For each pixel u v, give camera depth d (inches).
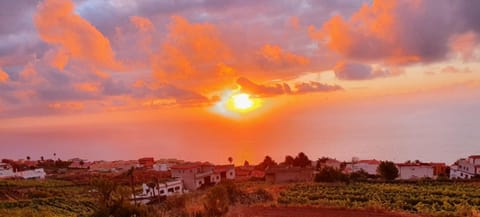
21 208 2704.2
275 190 2400.3
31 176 5246.1
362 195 2087.8
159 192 3267.7
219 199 1432.1
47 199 3031.5
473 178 3366.1
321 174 3179.1
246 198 1806.1
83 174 5349.4
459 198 1971.0
